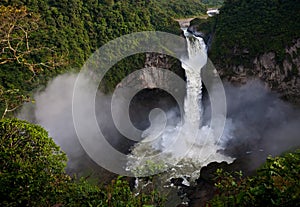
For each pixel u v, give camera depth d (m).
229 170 18.89
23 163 7.39
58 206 6.74
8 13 14.63
